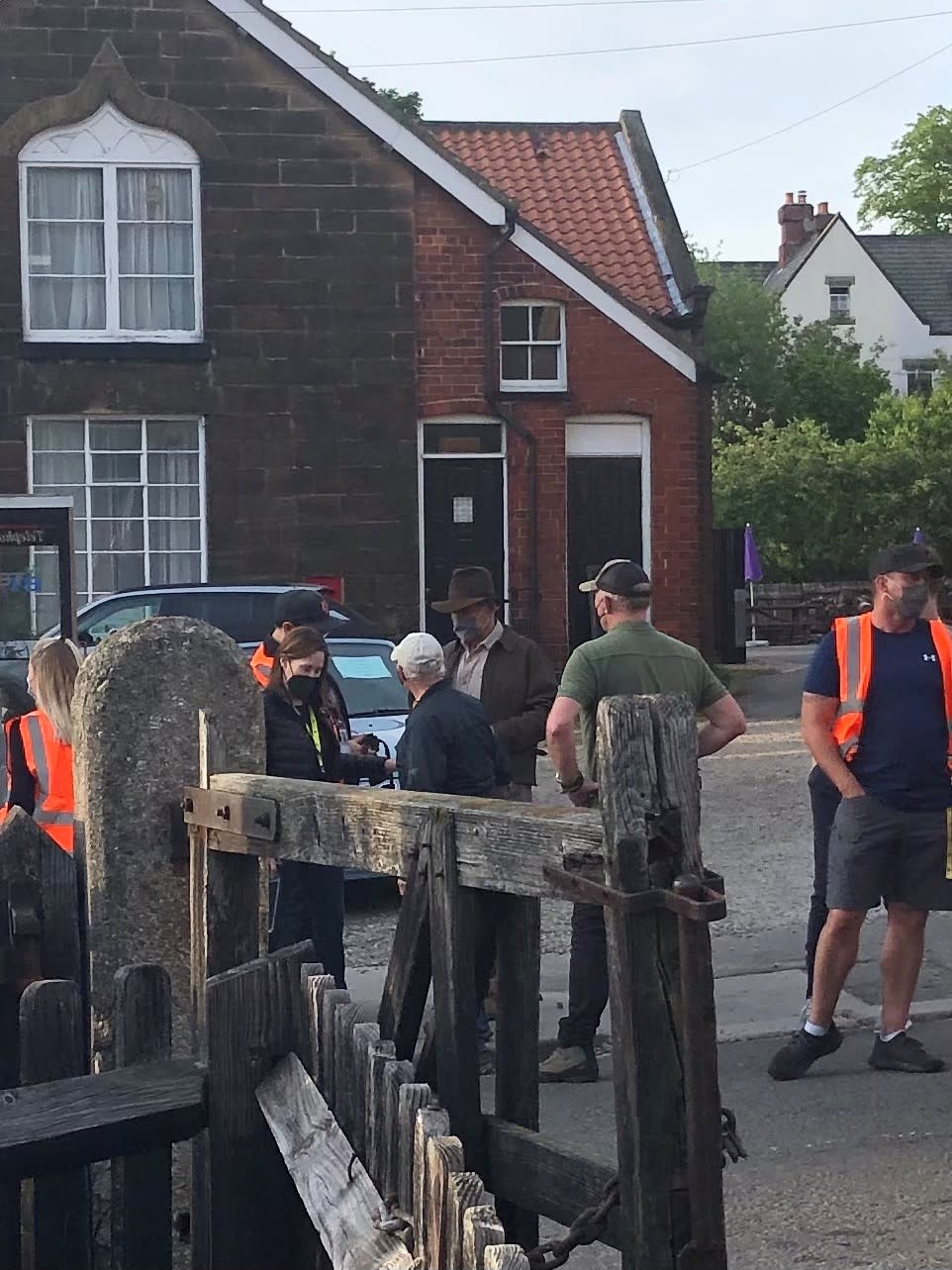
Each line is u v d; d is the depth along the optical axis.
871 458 36.50
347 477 18.97
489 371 19.31
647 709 2.76
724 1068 6.89
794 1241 5.06
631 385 19.73
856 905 6.58
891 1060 6.80
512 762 7.75
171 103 18.53
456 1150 2.90
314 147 18.81
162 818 4.51
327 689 7.20
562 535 19.59
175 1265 4.41
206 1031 3.87
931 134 65.50
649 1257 2.73
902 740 6.55
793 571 37.03
